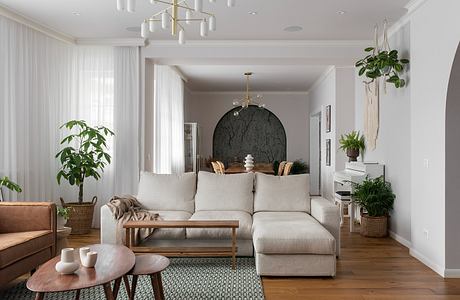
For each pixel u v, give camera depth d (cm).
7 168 503
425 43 440
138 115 652
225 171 1025
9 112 508
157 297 289
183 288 365
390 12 509
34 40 560
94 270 269
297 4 484
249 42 638
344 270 419
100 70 659
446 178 396
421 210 452
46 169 589
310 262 390
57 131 614
